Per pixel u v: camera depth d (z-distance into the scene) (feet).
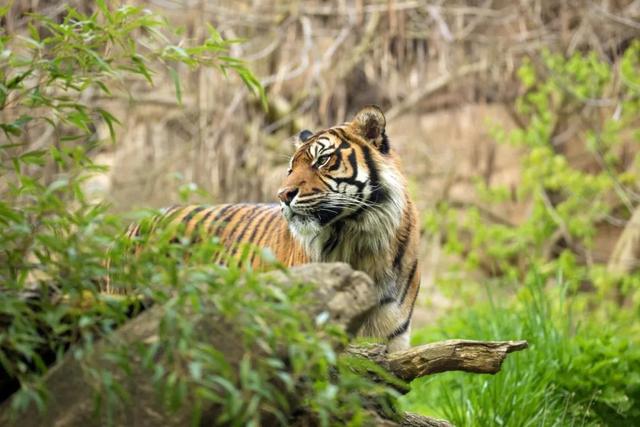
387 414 22.33
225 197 76.13
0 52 19.75
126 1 50.93
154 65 74.54
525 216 83.87
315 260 29.94
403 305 30.19
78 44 20.70
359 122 30.50
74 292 17.85
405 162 83.82
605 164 81.20
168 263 17.79
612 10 82.48
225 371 16.49
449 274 80.07
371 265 29.55
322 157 29.68
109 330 17.67
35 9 61.82
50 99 21.17
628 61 80.23
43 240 17.47
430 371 23.44
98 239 17.60
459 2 81.56
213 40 21.76
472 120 84.02
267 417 18.86
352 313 18.88
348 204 29.22
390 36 75.51
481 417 32.04
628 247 77.82
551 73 80.12
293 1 77.00
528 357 36.01
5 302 17.52
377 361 22.89
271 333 16.65
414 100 81.05
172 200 77.56
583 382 34.17
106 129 77.56
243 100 77.25
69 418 17.85
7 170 20.92
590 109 83.10
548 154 80.74
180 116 79.82
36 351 19.49
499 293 73.26
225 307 16.70
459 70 80.74
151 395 17.85
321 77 77.82
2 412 18.62
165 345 17.35
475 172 83.97
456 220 81.30
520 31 81.71
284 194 29.37
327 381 19.12
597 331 45.29
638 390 33.50
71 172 20.25
